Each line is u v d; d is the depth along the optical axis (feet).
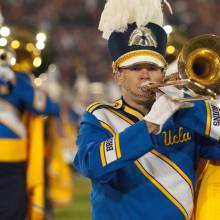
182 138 25.00
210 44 23.48
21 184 42.88
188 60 23.30
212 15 149.89
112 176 24.09
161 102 22.74
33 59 46.96
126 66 24.45
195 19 147.43
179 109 24.38
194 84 22.99
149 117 22.89
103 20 25.49
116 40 24.90
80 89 100.58
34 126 44.32
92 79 137.59
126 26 24.95
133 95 24.66
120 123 24.88
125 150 23.07
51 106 44.19
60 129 79.97
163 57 24.82
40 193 44.65
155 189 24.56
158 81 24.41
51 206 52.70
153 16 25.40
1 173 42.29
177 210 24.62
